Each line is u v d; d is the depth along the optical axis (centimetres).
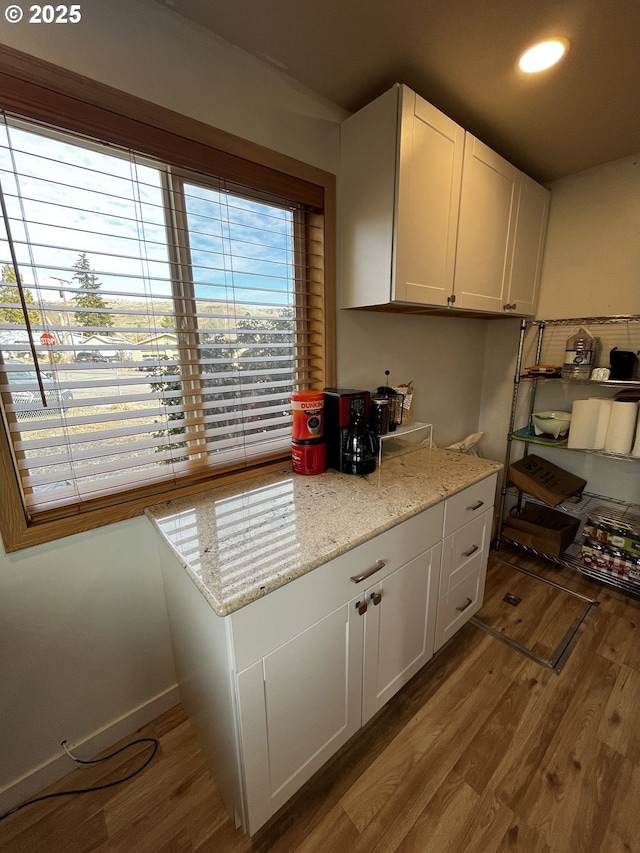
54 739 113
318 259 152
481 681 147
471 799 108
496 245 172
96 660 118
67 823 105
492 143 169
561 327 217
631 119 150
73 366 103
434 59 120
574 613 184
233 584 81
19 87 85
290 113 132
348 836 101
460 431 251
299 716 97
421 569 128
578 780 113
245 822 93
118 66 97
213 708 98
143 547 121
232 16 104
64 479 106
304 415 142
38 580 104
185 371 127
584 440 191
